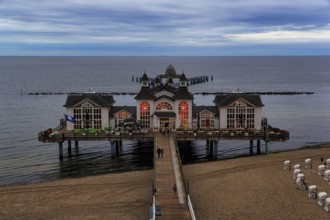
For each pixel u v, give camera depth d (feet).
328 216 159.63
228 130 269.44
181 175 188.96
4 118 397.39
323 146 287.69
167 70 382.63
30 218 162.40
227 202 175.22
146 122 277.64
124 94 641.81
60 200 181.27
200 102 540.11
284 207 168.86
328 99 571.28
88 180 209.97
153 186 169.68
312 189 178.50
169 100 274.98
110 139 255.70
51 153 273.54
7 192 192.03
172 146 235.20
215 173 218.79
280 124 376.48
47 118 398.62
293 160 243.19
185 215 149.69
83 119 275.80
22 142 301.22
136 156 266.57
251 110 276.00
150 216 155.94
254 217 159.53
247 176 211.82
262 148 288.92
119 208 171.63
